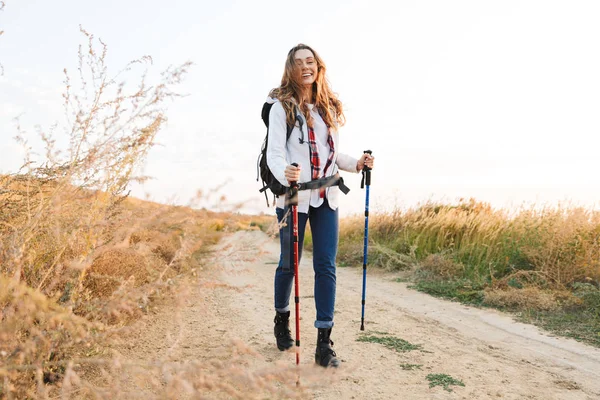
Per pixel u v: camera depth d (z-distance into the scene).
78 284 2.35
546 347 4.15
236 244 2.23
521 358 3.81
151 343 3.66
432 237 9.54
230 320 4.66
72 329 2.01
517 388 3.12
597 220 7.58
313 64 3.50
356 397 2.87
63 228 2.39
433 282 7.32
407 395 2.92
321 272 3.46
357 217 13.30
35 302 1.88
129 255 3.52
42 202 2.35
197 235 2.18
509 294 5.77
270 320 4.76
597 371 3.55
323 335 3.38
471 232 9.02
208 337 3.99
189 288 2.18
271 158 3.37
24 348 1.88
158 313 4.48
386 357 3.66
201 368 1.91
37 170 2.64
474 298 6.12
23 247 2.15
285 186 3.38
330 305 3.43
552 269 6.51
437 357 3.72
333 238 3.52
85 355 2.74
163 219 2.16
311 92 3.62
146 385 2.65
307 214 3.52
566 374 3.46
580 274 6.38
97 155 2.32
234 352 2.05
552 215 8.19
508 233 8.20
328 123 3.58
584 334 4.55
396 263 8.95
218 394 2.54
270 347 3.81
